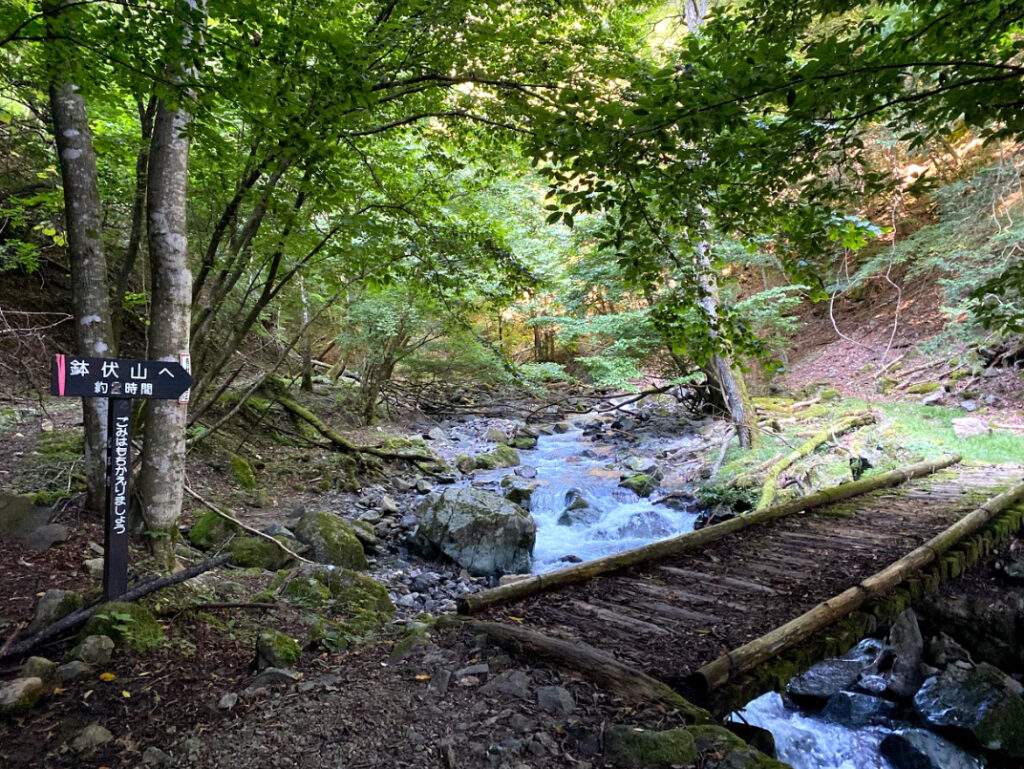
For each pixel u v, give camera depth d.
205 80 3.27
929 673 5.94
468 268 6.83
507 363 7.73
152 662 3.12
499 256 5.92
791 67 2.77
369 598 4.37
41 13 3.19
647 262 3.90
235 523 5.60
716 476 9.48
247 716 2.73
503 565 6.91
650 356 12.70
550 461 12.34
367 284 7.02
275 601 4.09
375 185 6.25
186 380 3.57
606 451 12.80
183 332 4.32
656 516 8.74
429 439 13.46
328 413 12.93
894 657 6.23
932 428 10.76
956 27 2.66
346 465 10.01
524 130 4.69
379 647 3.52
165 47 3.11
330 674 3.14
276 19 3.70
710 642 3.62
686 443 12.18
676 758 2.42
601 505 9.40
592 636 3.70
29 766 2.37
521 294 6.61
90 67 3.50
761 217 3.79
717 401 13.52
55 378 3.11
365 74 3.48
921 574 4.89
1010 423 10.62
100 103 5.54
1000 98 2.50
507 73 4.60
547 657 3.22
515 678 3.03
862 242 3.52
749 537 5.94
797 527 6.29
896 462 9.20
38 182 6.70
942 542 5.36
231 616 3.76
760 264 13.30
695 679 3.13
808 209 3.48
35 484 5.57
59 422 7.53
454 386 18.47
